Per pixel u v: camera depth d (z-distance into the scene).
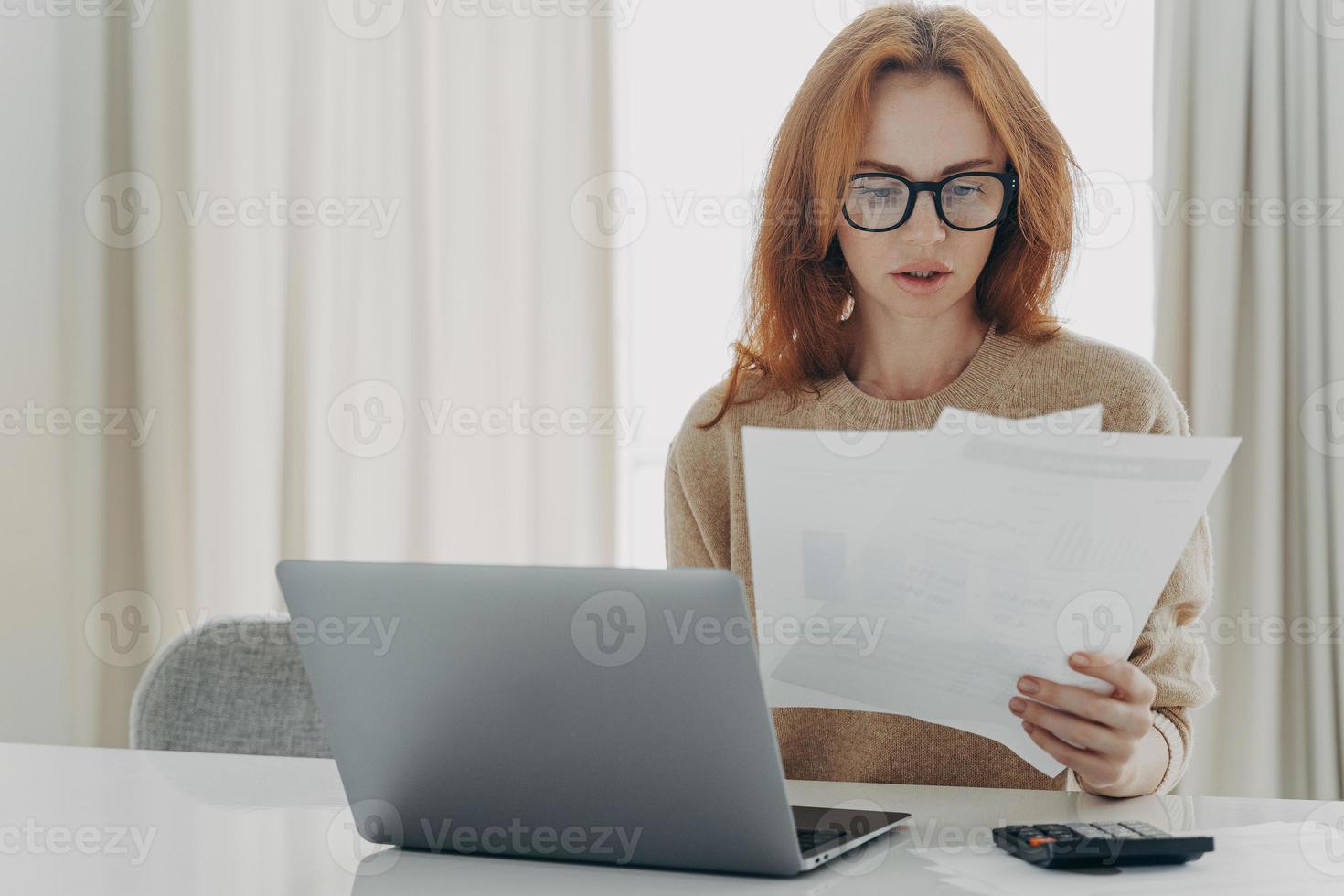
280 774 0.93
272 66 2.39
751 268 1.22
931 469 0.76
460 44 2.35
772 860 0.62
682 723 0.60
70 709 2.37
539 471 2.31
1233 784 2.08
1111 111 2.20
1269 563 2.06
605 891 0.61
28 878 0.65
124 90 2.39
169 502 2.37
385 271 2.35
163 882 0.64
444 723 0.66
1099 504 0.74
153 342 2.36
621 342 2.35
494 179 2.34
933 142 1.07
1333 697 2.05
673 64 2.36
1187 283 2.13
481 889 0.62
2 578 2.37
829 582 0.80
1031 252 1.10
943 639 0.79
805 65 2.28
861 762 1.09
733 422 1.19
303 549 2.33
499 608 0.62
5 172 2.38
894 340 1.15
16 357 2.38
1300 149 2.10
